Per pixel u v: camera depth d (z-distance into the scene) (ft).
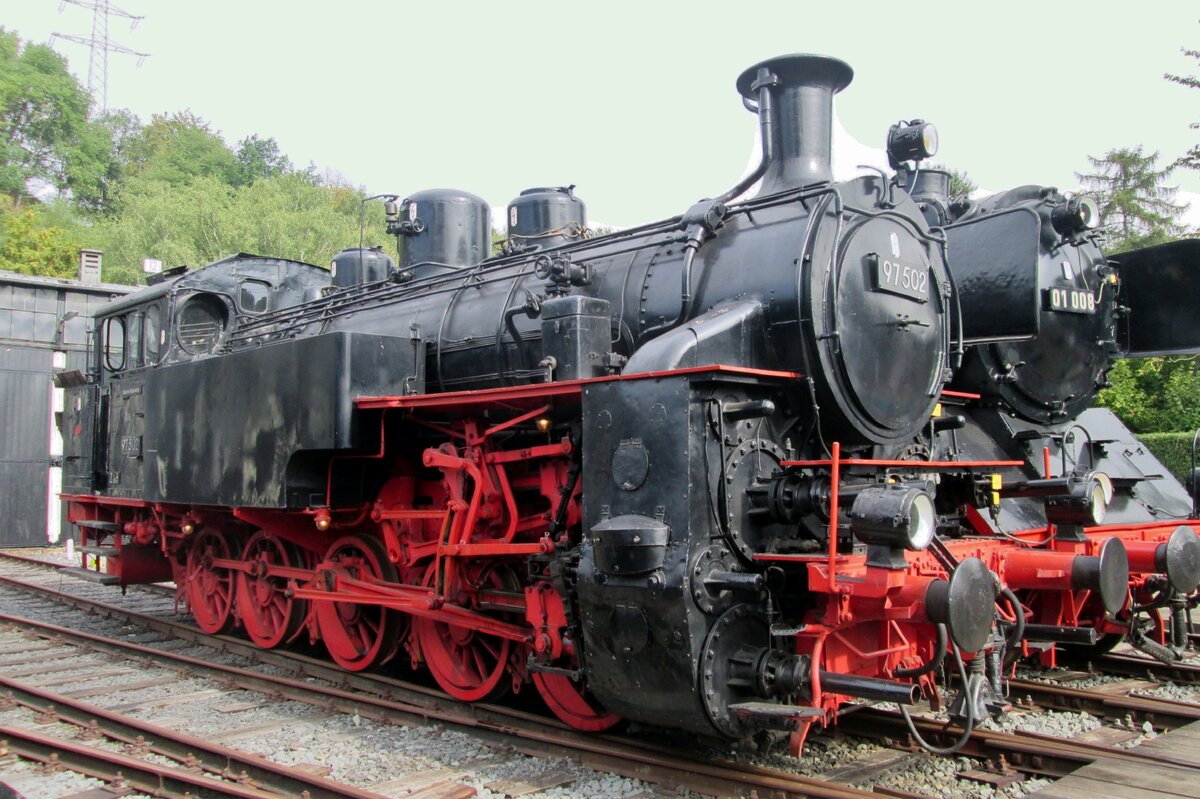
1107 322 29.40
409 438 23.53
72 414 39.70
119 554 35.63
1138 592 23.86
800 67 21.15
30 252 131.85
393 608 23.80
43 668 27.30
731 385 16.39
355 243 153.79
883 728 19.04
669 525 15.53
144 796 16.97
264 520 25.50
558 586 17.81
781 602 17.04
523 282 23.45
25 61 192.03
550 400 18.95
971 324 26.50
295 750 18.98
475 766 17.57
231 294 34.73
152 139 234.17
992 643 16.16
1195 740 18.03
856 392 17.97
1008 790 16.22
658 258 20.56
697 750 17.58
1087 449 28.48
